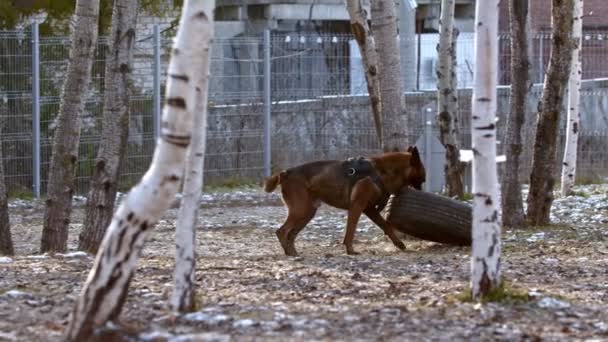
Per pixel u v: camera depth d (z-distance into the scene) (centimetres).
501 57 2986
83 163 2366
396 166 1548
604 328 894
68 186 1538
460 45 2959
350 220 1527
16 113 2308
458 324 892
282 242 1533
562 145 2680
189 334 833
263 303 1009
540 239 1655
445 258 1421
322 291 1089
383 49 1639
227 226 1973
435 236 1547
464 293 1004
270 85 2550
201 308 959
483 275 980
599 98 2703
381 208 1570
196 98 896
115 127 1510
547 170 1808
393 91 1644
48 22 2598
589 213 2030
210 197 2389
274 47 2609
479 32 947
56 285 1137
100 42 2356
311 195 1543
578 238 1670
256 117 2558
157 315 929
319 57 2667
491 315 926
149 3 2706
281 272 1246
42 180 2347
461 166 2220
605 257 1427
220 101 2542
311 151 2598
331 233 1847
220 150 2525
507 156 1798
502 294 980
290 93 2619
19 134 2311
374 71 1742
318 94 2656
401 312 945
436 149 2183
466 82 2958
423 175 1573
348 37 2680
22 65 2306
